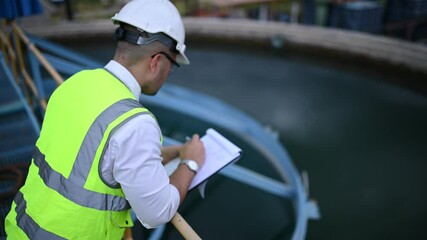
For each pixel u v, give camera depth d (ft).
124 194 3.74
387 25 63.82
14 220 4.11
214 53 49.11
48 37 46.93
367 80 39.37
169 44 4.13
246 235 20.97
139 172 3.47
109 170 3.51
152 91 4.47
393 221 24.26
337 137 32.27
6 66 14.65
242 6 83.51
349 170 28.78
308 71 43.39
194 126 31.55
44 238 3.71
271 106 36.76
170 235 16.10
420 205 25.36
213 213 22.13
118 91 3.82
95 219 3.67
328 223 24.17
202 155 5.23
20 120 13.21
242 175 20.40
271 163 28.81
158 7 4.09
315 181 27.66
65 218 3.61
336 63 41.93
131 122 3.47
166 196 3.78
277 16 81.92
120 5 70.59
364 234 23.39
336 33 44.98
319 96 38.14
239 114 32.30
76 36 47.93
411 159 28.86
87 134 3.57
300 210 20.61
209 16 79.20
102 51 49.32
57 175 3.71
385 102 35.91
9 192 9.16
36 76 12.67
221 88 40.32
